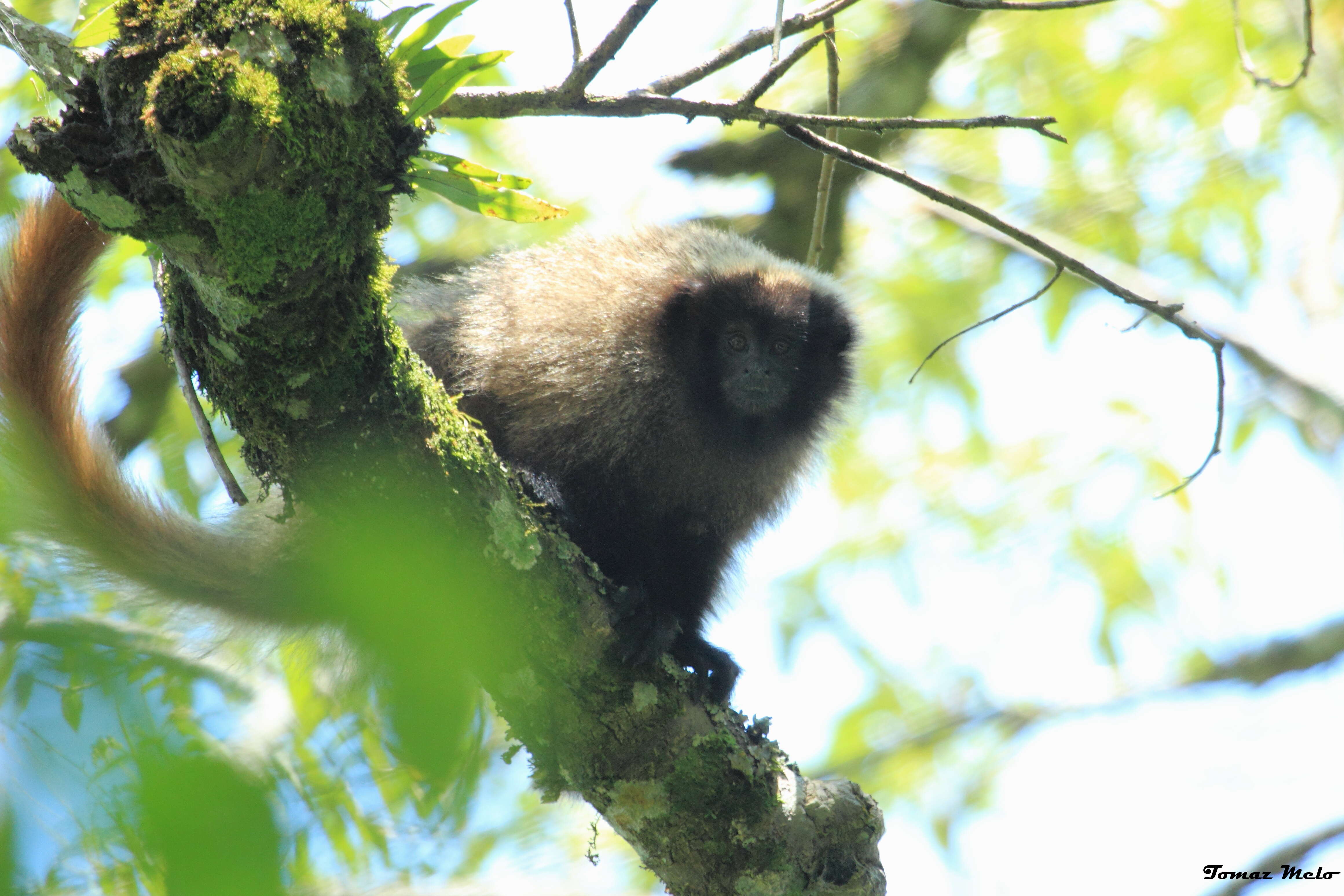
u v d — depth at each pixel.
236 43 5.84
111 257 12.80
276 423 7.00
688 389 11.62
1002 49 19.58
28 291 9.56
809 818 8.33
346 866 9.76
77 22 7.39
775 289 12.09
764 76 7.50
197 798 4.32
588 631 7.75
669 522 11.85
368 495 7.17
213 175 5.81
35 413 9.89
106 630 8.68
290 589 10.06
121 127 5.81
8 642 8.27
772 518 12.76
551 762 8.18
